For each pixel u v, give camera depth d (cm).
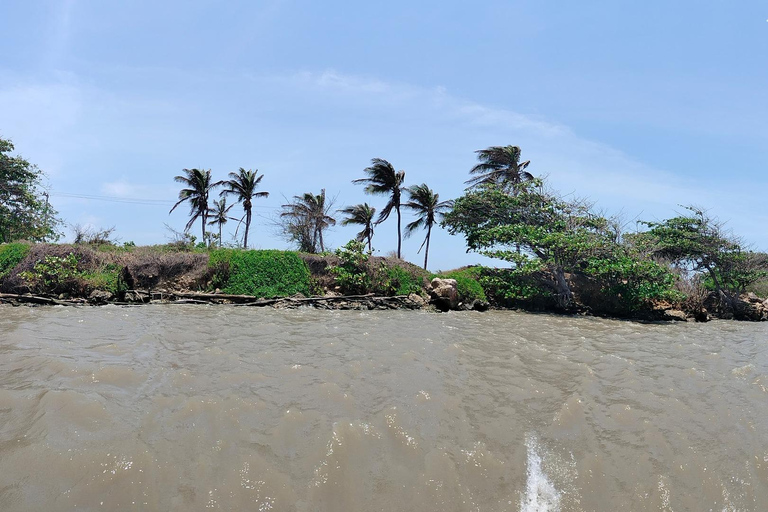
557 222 2417
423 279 2298
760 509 469
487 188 2917
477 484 473
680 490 487
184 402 609
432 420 600
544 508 448
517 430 589
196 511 404
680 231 2628
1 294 1767
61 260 1912
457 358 941
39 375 690
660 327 1831
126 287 1978
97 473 439
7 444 479
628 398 726
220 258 2153
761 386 835
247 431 538
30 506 396
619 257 2227
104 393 628
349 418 580
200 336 1086
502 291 2302
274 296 2059
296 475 459
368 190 3853
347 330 1264
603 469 512
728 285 2700
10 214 3494
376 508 427
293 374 761
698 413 680
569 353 1057
